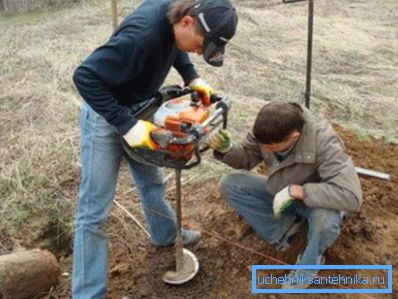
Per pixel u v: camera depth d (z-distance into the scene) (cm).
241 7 745
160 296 253
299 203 247
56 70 521
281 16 702
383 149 372
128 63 194
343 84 493
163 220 268
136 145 200
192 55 561
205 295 251
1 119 432
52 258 263
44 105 446
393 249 271
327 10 751
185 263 262
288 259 266
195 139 192
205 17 184
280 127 214
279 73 517
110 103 197
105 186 223
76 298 231
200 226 298
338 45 594
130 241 295
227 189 258
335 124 405
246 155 253
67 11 801
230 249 277
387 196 312
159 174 256
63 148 378
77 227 228
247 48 582
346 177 222
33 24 729
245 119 416
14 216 315
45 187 340
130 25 191
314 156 226
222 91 474
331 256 265
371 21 696
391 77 512
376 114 436
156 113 206
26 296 253
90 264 228
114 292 260
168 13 191
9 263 245
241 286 254
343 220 281
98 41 611
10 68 536
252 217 260
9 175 347
